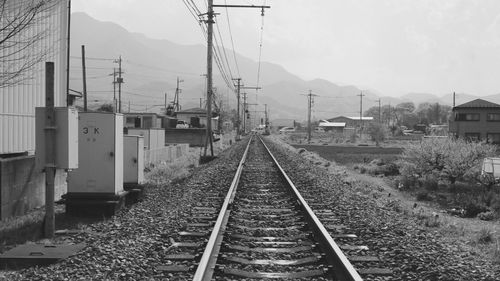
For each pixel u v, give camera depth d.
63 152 8.89
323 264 7.12
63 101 15.04
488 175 22.23
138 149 13.38
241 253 7.73
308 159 35.88
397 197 19.44
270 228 9.77
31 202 11.99
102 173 11.18
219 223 9.18
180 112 92.75
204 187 16.52
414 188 22.92
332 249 7.28
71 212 11.05
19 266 7.08
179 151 33.94
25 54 11.27
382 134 89.50
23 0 9.77
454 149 24.44
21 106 12.95
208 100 31.53
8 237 8.86
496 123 57.59
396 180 25.05
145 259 7.14
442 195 20.30
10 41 9.50
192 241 8.45
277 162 28.17
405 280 6.39
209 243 7.48
